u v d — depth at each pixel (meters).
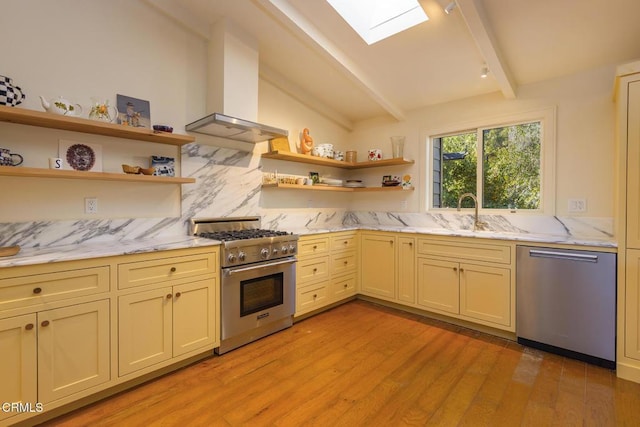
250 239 2.58
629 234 2.13
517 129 3.24
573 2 2.15
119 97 2.40
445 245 3.09
